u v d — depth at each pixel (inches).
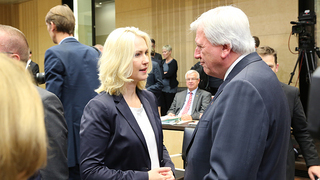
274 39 207.6
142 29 272.7
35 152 15.1
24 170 15.2
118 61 49.6
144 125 52.5
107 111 48.0
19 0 343.3
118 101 50.3
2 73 15.1
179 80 254.1
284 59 204.1
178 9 251.9
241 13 40.3
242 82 35.0
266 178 35.7
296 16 198.5
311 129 17.4
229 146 33.4
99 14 298.7
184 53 250.5
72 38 78.1
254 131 33.0
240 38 38.8
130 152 48.0
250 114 33.5
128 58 49.7
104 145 47.3
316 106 17.2
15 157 14.3
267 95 34.7
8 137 14.0
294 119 67.1
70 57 73.1
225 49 39.3
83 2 305.7
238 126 33.5
